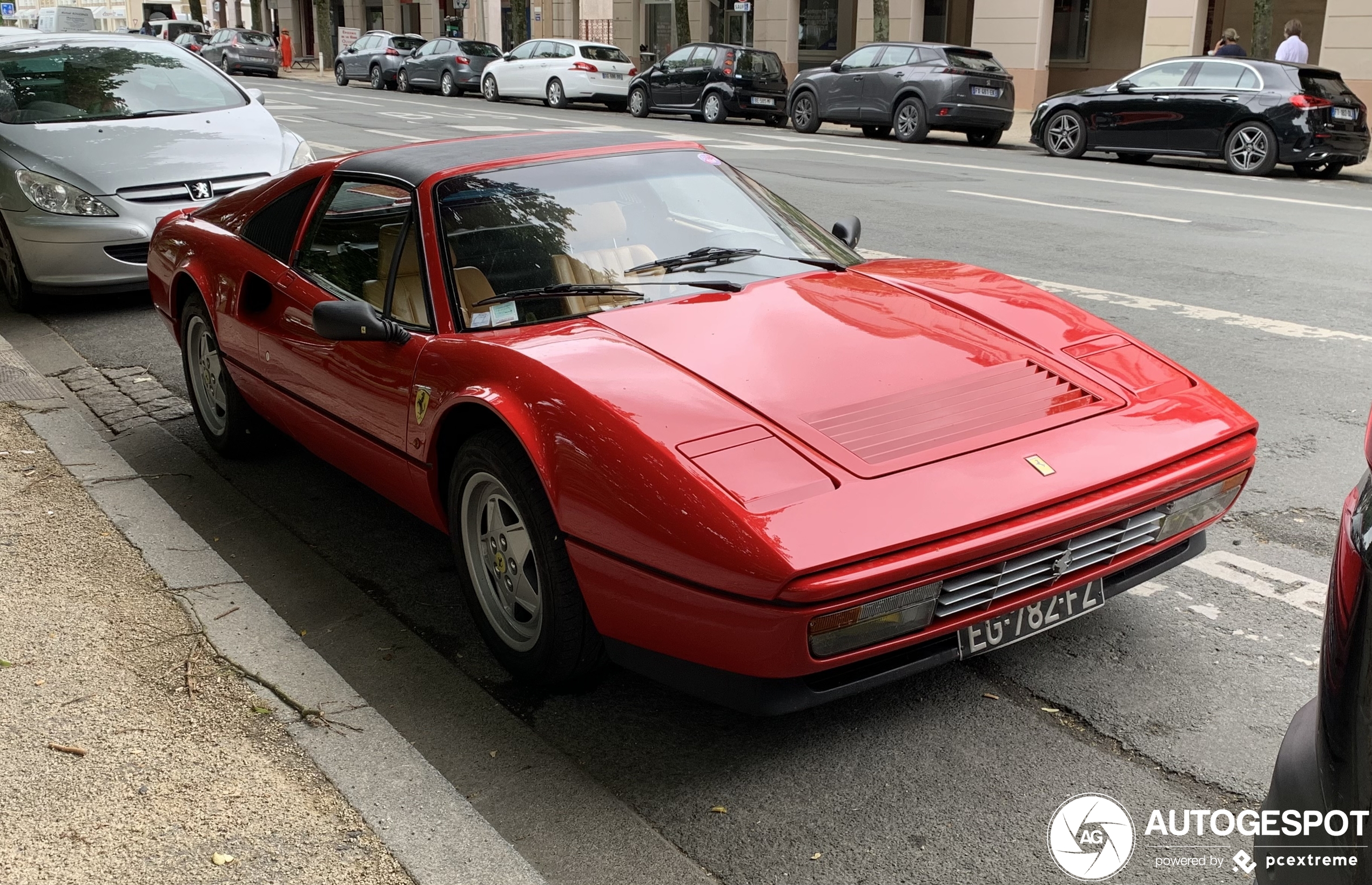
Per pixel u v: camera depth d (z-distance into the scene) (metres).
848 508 2.56
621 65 28.02
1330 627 1.74
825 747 2.94
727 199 4.07
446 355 3.29
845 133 22.31
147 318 7.63
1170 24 22.58
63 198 7.39
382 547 4.25
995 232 10.02
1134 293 7.75
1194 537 3.22
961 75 19.28
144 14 60.06
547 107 28.75
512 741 3.01
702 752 2.95
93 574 3.86
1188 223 10.61
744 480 2.62
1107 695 3.13
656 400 2.85
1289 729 1.95
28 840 2.52
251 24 59.91
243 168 7.87
